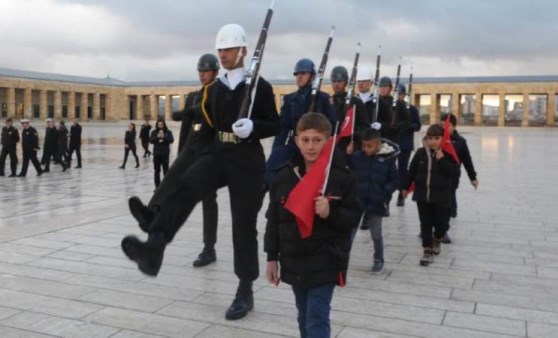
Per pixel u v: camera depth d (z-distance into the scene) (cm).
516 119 7844
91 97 9038
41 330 510
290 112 734
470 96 8481
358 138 809
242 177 549
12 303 579
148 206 555
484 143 4162
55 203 1269
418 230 984
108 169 2283
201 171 536
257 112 557
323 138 386
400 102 1144
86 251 789
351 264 752
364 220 977
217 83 556
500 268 734
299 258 390
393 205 1262
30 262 730
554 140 4656
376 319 546
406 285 659
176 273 696
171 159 2636
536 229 985
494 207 1225
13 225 976
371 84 1006
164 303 587
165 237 506
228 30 548
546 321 544
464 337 502
